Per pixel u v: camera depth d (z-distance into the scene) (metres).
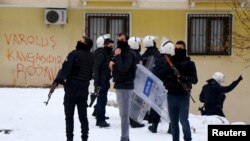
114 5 22.95
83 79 9.88
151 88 12.12
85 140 10.11
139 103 12.77
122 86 10.30
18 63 23.02
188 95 9.93
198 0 22.78
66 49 23.08
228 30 22.75
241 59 22.94
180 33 23.08
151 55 13.00
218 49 23.02
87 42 9.92
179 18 23.08
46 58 23.06
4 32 22.95
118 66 10.18
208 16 23.02
